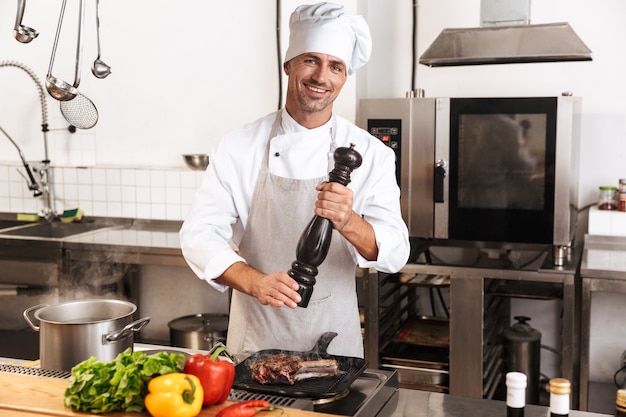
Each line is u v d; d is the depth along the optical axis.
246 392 1.58
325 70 2.04
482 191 3.29
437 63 3.41
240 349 2.19
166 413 1.37
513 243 3.59
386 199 2.12
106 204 4.36
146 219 4.29
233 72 4.14
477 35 3.23
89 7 4.34
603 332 3.72
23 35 1.86
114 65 4.35
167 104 4.30
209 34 4.16
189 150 4.29
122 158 4.42
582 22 3.64
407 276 3.39
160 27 4.25
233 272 1.94
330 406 1.57
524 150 3.20
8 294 4.01
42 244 3.88
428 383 3.34
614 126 3.64
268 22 4.04
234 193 2.17
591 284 3.06
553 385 1.58
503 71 3.77
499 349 3.68
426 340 3.43
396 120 3.37
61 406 1.47
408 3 3.88
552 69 3.70
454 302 3.25
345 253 2.13
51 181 4.43
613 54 3.61
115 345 1.74
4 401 1.50
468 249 3.87
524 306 3.83
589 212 3.52
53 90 1.89
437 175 3.31
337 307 2.14
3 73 4.52
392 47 3.93
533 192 3.21
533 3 3.70
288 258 2.14
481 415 1.66
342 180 1.76
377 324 3.37
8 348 4.08
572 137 3.16
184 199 4.21
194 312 4.33
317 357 1.77
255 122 2.24
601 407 3.39
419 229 3.40
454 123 3.29
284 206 2.13
